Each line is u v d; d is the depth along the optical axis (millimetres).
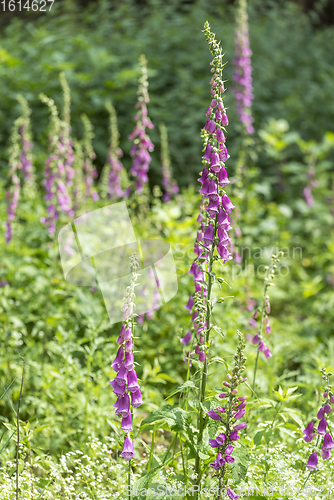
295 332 6395
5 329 4605
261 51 13156
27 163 6395
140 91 4953
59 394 4191
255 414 3387
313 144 9008
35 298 5262
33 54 10859
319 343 5977
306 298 7180
